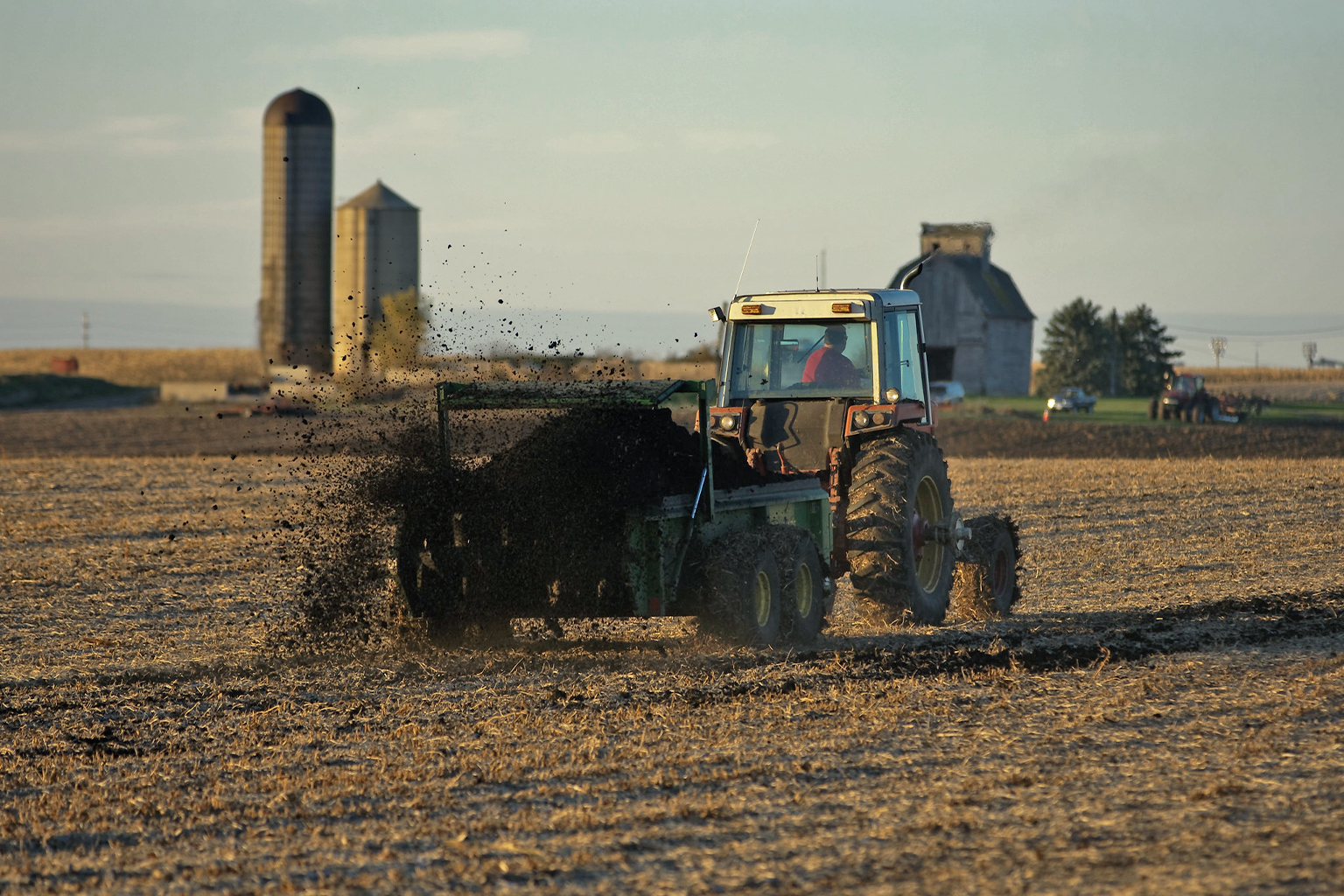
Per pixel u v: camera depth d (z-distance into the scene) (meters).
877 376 41.72
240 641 41.91
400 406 38.12
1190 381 192.12
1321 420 196.25
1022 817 21.02
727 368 43.44
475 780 24.56
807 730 27.59
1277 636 39.00
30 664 38.66
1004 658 35.38
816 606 38.88
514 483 35.16
